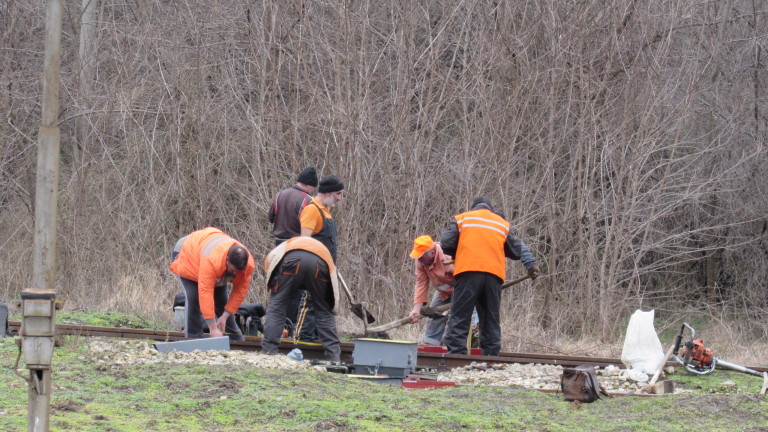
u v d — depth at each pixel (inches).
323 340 550.3
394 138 924.6
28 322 214.4
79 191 976.9
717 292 1117.1
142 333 600.7
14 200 1120.2
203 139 1013.8
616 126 1010.1
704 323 1067.3
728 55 1130.0
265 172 968.9
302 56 974.4
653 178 1078.4
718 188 1086.4
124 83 1091.3
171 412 349.7
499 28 997.2
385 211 925.8
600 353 780.6
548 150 983.6
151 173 995.3
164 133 1064.2
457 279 593.0
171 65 1073.5
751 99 1111.6
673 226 1112.8
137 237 978.1
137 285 896.9
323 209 619.8
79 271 930.7
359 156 924.0
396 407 389.7
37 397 216.7
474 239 588.1
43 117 212.4
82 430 302.2
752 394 435.5
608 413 400.8
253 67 1072.2
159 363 466.3
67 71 1200.8
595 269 979.3
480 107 978.1
